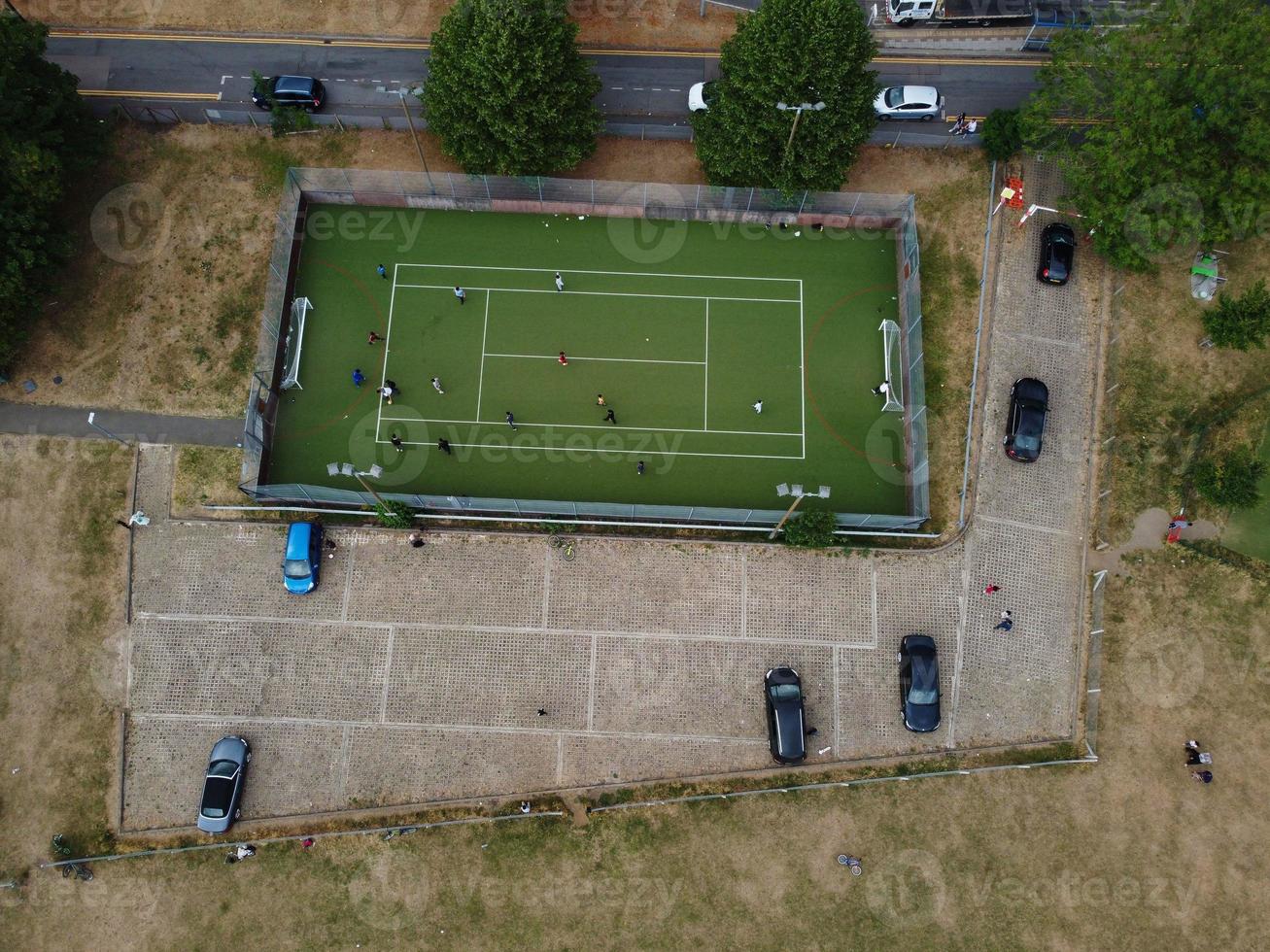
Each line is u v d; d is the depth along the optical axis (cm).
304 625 3922
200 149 4519
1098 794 3766
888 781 3784
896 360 4350
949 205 4472
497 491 4138
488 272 4472
